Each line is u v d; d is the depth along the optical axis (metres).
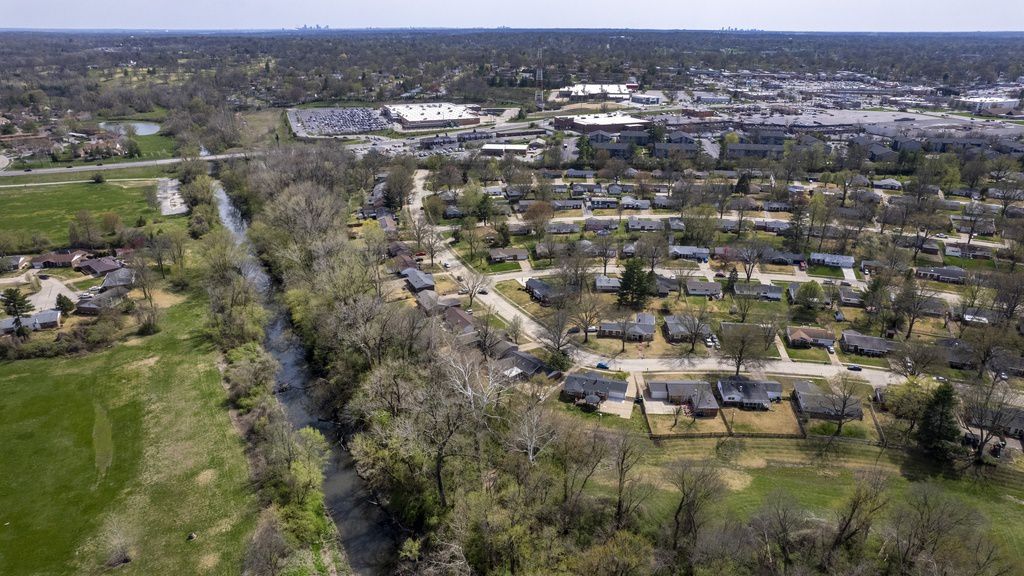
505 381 101.69
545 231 178.88
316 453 87.88
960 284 148.25
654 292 141.12
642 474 85.94
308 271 138.38
